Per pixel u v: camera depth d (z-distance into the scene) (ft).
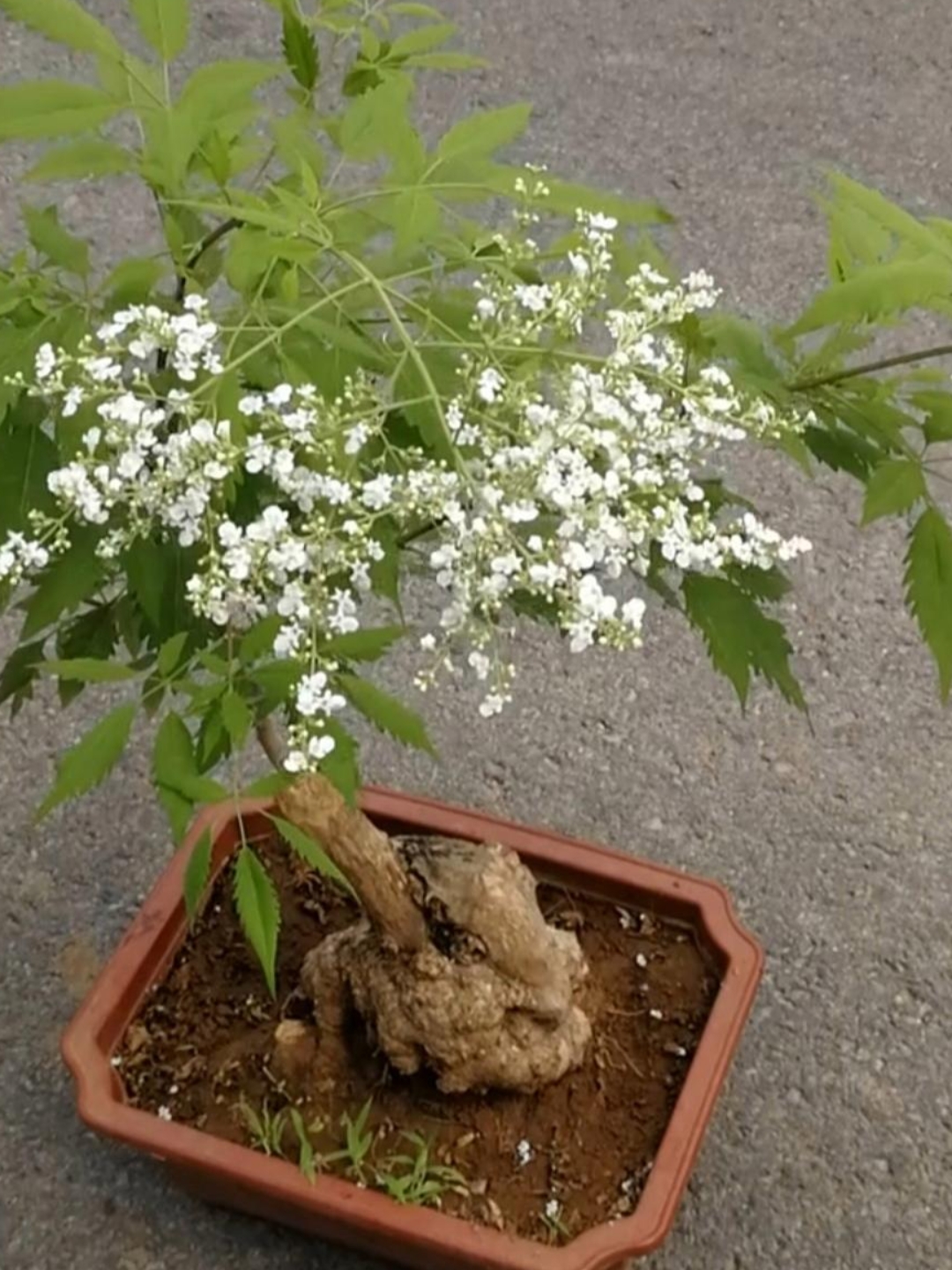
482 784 3.94
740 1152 3.35
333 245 2.19
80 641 2.61
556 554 2.08
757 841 3.85
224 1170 2.88
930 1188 3.32
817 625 4.25
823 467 4.54
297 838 2.27
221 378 2.08
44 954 3.66
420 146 2.30
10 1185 3.33
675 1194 2.82
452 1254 2.79
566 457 2.00
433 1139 2.98
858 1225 3.27
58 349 2.10
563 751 4.00
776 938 3.68
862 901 3.75
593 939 3.23
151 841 3.84
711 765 3.98
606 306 2.95
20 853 3.82
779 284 4.99
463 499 2.11
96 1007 3.06
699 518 2.09
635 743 4.02
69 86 2.23
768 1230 3.26
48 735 4.02
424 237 2.24
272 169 3.37
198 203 2.17
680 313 2.13
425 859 2.87
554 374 2.20
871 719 4.07
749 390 2.24
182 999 3.16
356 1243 3.03
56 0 2.27
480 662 2.04
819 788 3.94
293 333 2.17
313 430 2.04
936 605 2.26
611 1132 3.01
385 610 4.17
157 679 2.19
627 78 5.63
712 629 2.37
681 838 3.86
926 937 3.68
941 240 2.10
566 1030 2.98
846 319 2.23
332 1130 2.99
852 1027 3.54
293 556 2.00
